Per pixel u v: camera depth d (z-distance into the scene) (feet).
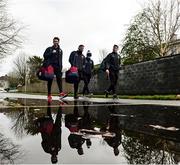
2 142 9.31
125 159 7.01
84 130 11.71
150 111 19.27
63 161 6.89
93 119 15.38
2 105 27.02
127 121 14.30
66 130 11.75
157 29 106.32
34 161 6.88
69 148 8.35
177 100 33.19
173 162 6.66
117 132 11.09
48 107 24.18
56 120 15.15
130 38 99.96
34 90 156.66
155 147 8.31
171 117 15.66
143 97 39.52
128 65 53.88
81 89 76.18
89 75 45.60
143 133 10.76
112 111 19.79
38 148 8.36
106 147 8.43
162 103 27.76
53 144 8.96
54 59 34.22
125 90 55.01
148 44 102.27
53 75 33.73
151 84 47.65
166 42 111.65
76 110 21.02
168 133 10.69
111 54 38.73
